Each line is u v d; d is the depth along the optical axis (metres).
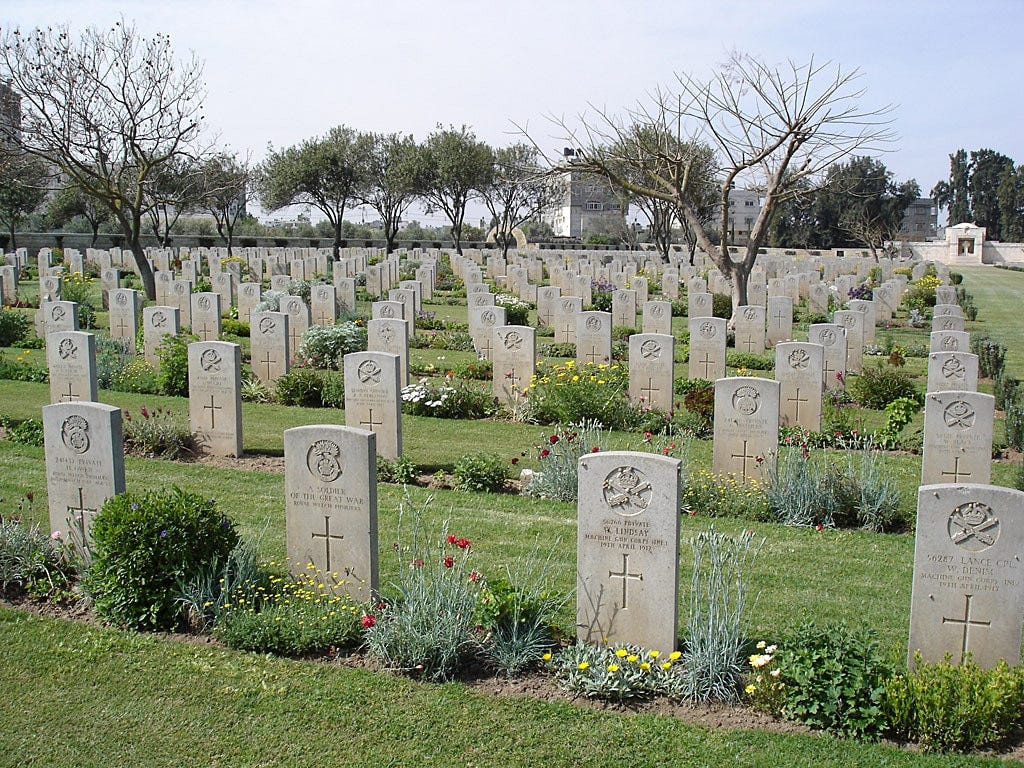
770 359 24.64
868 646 6.91
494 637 7.58
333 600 8.23
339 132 73.56
